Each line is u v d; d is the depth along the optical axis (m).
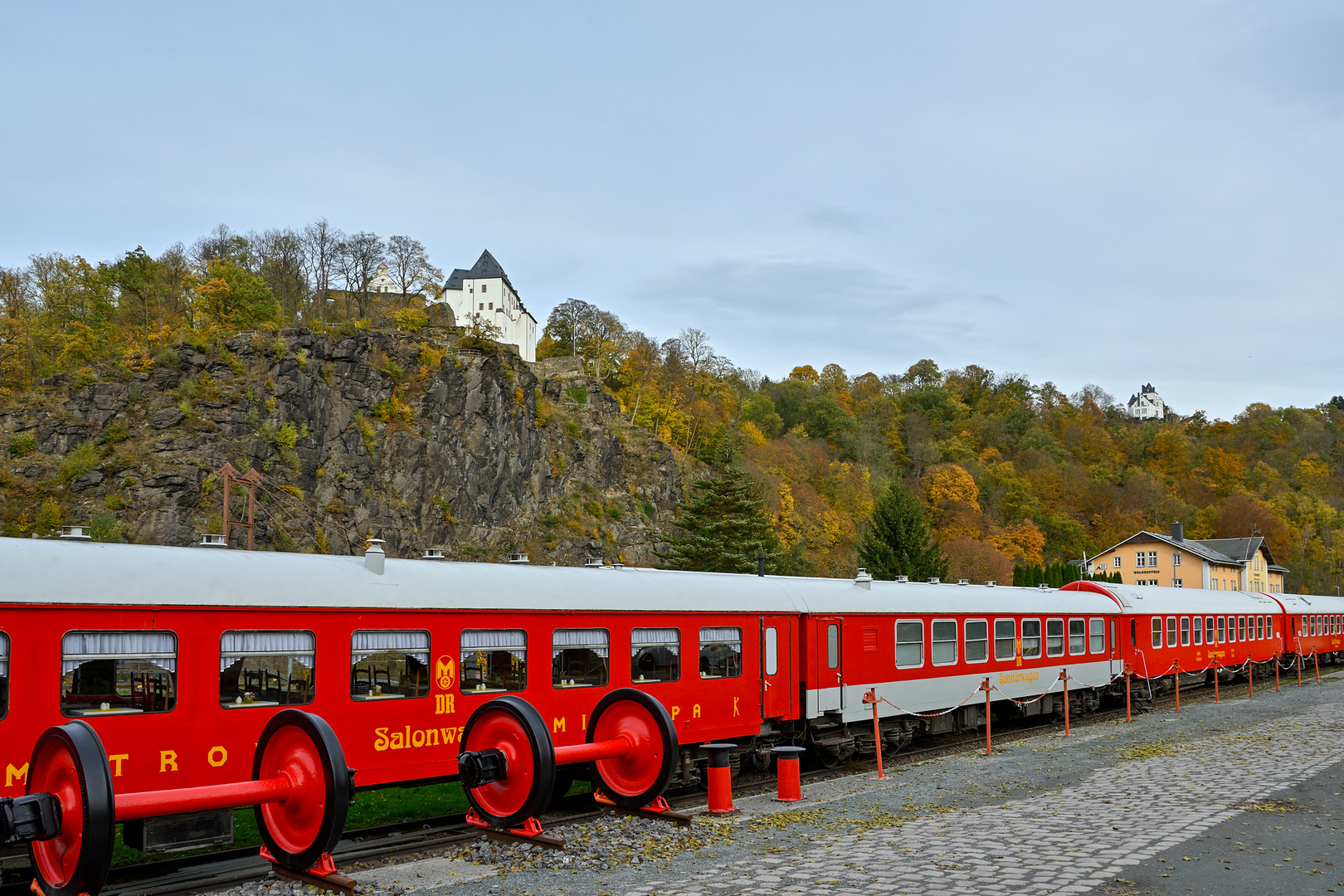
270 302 96.38
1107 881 9.38
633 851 10.68
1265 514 118.94
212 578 10.78
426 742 12.41
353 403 79.25
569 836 11.24
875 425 127.31
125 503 62.91
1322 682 39.06
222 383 72.56
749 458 103.75
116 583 10.00
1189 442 150.00
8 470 63.38
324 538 71.19
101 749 7.37
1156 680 30.86
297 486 71.81
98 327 87.94
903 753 20.59
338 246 108.25
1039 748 20.22
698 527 55.94
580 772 13.86
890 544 59.09
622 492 99.25
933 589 22.08
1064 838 11.32
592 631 14.59
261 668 11.02
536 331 132.12
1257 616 39.31
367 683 11.92
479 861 10.33
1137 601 30.11
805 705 17.98
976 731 24.34
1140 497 126.06
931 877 9.54
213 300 91.25
